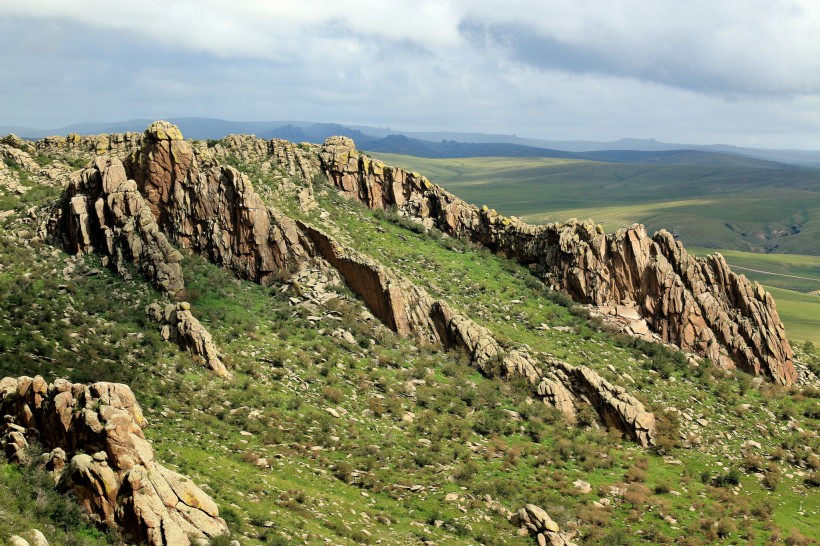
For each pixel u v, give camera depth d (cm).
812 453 8950
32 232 9862
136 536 4434
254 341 8894
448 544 5859
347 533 5644
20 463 4938
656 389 9738
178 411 7100
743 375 10406
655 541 6638
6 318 7931
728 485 8062
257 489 5950
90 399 5078
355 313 9956
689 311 10812
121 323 8512
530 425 8638
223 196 10281
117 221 9650
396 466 7275
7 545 3819
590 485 7606
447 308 10075
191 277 9612
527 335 10500
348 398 8356
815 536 7138
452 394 8931
